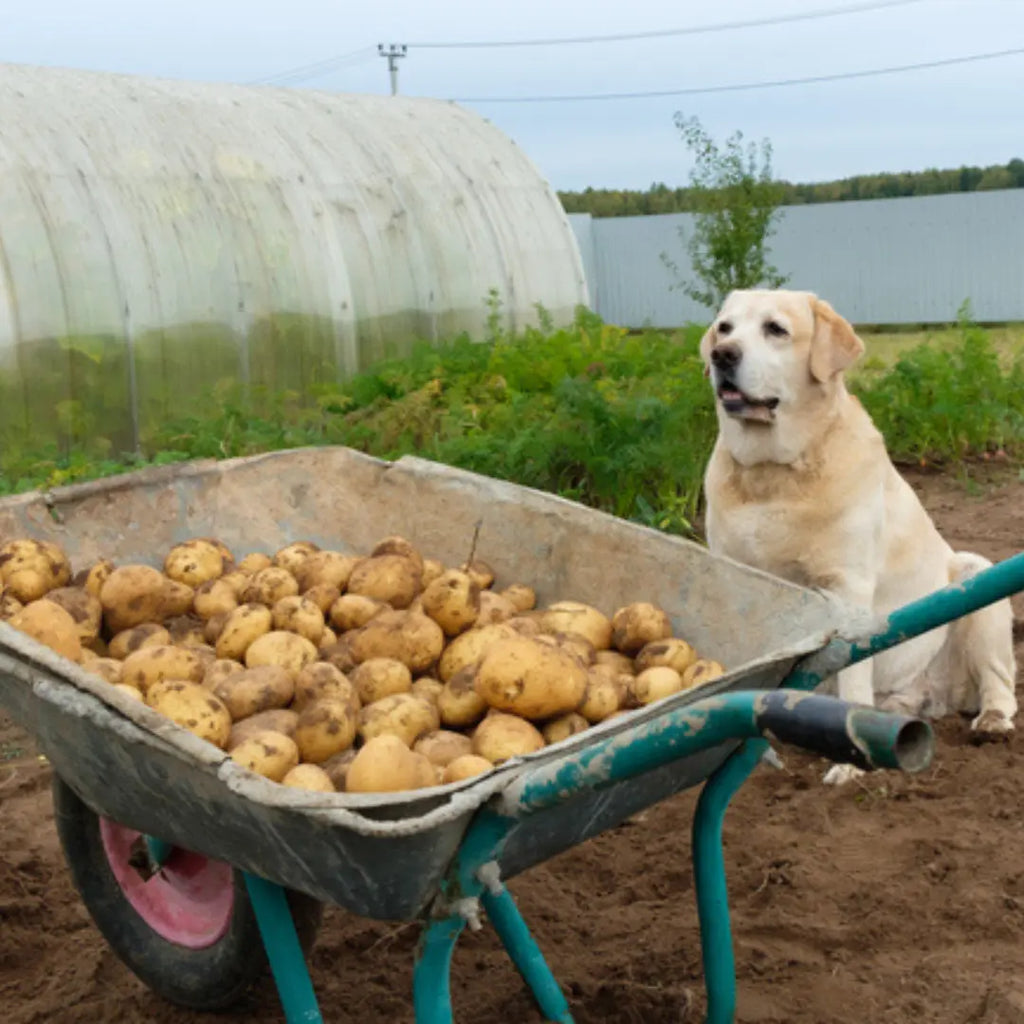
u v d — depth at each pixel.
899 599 2.68
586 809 1.38
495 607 1.81
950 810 2.36
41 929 2.08
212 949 1.77
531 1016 1.78
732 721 1.09
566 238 7.64
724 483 2.60
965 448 5.66
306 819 1.18
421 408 4.90
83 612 1.75
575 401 4.36
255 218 5.82
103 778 1.48
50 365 4.97
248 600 1.85
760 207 8.09
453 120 7.70
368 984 1.88
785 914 2.03
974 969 1.87
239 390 5.47
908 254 12.87
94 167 5.37
